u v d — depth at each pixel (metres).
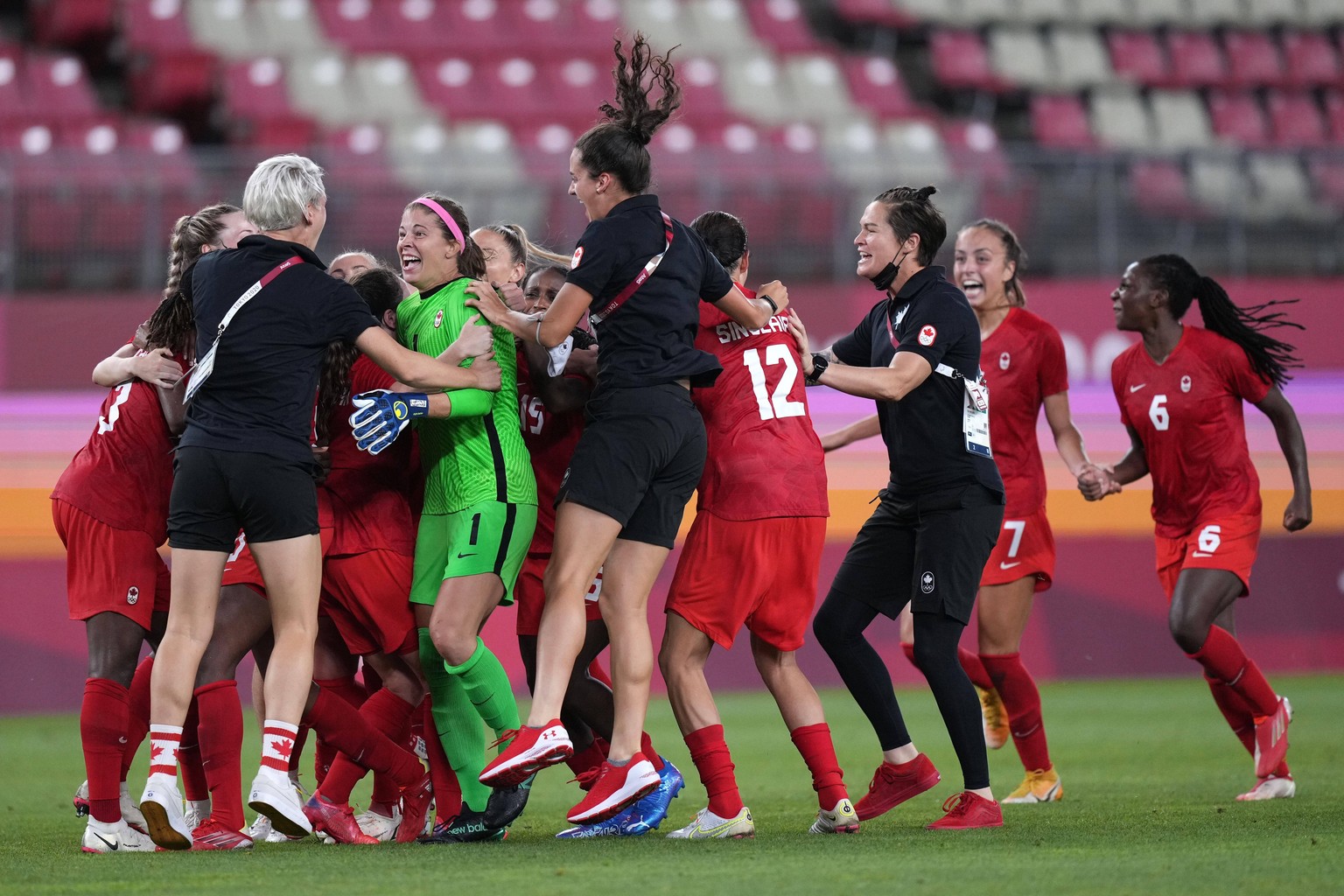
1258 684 20.92
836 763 17.38
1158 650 42.72
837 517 41.12
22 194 41.69
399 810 18.42
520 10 63.06
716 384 17.31
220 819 16.50
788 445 17.09
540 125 56.94
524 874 13.72
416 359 16.19
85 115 54.47
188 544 15.97
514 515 16.72
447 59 59.78
